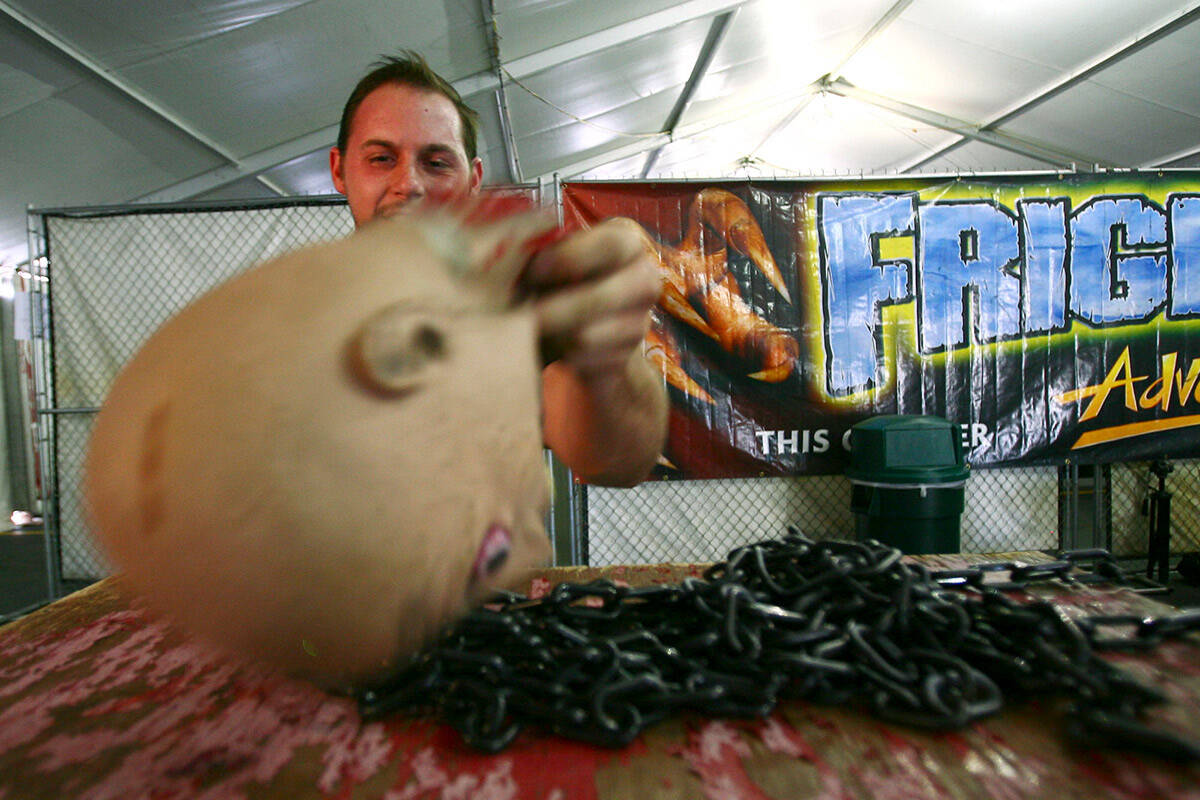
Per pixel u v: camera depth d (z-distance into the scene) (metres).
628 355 0.61
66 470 2.94
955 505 2.33
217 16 2.80
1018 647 0.69
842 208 2.77
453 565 0.41
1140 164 6.61
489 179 6.62
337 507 0.37
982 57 5.15
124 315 2.92
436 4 3.24
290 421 0.37
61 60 2.91
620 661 0.66
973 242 2.80
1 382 5.97
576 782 0.54
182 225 2.89
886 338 2.80
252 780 0.56
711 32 4.77
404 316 0.40
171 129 3.62
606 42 4.18
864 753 0.57
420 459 0.39
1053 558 1.17
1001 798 0.51
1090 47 4.70
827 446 2.80
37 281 2.91
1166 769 0.54
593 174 8.26
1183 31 4.37
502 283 0.49
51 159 3.65
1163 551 2.90
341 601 0.38
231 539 0.36
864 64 5.90
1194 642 0.75
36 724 0.66
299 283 0.41
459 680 0.64
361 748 0.60
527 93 4.70
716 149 8.50
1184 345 2.86
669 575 1.13
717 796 0.52
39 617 0.98
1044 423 2.84
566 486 2.86
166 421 0.37
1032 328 2.83
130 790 0.55
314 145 4.18
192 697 0.71
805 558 0.88
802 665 0.63
